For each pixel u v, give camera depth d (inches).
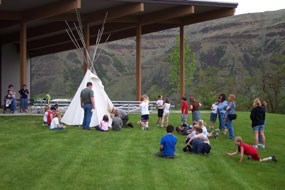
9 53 1715.1
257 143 589.0
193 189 367.2
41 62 4261.8
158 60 4281.5
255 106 591.2
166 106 786.2
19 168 410.3
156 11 1165.1
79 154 483.2
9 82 1717.5
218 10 1171.9
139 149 530.9
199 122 573.3
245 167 464.8
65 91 3806.6
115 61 4525.1
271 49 3929.6
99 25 1352.1
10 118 844.6
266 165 480.7
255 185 392.8
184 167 442.3
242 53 4005.9
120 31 1485.0
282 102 1915.6
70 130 682.8
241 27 4549.7
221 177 413.7
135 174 402.9
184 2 1064.2
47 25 1366.9
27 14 1093.8
